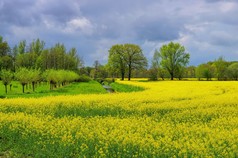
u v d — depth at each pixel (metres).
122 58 106.88
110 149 13.02
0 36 106.75
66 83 79.62
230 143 13.42
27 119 18.66
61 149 13.01
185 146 12.61
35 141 14.49
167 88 48.66
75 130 16.05
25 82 51.94
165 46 104.81
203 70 105.50
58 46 113.00
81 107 25.73
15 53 108.12
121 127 16.38
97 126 16.81
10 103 27.30
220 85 53.88
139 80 104.44
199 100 28.47
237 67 101.81
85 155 12.60
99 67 146.38
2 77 50.25
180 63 103.94
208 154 11.92
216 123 18.38
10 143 14.58
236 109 23.36
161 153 12.13
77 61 114.12
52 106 25.81
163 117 20.89
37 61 97.81
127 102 27.83
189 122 18.72
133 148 12.87
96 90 57.59
